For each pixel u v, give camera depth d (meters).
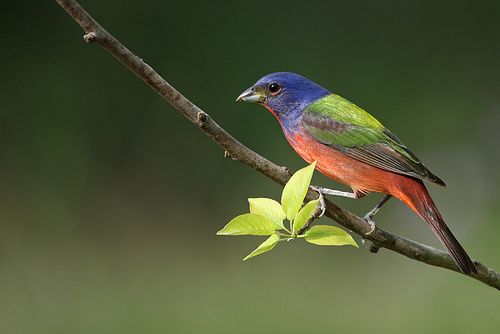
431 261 6.05
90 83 16.52
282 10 17.03
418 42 16.94
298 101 7.84
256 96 7.97
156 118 16.22
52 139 16.08
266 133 15.88
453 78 16.70
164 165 15.93
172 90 5.07
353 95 16.66
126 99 16.39
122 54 4.89
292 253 13.31
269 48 16.83
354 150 7.38
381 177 7.20
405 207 14.21
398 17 17.00
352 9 17.06
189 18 16.95
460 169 15.38
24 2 16.84
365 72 16.77
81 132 16.19
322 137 7.55
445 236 6.56
